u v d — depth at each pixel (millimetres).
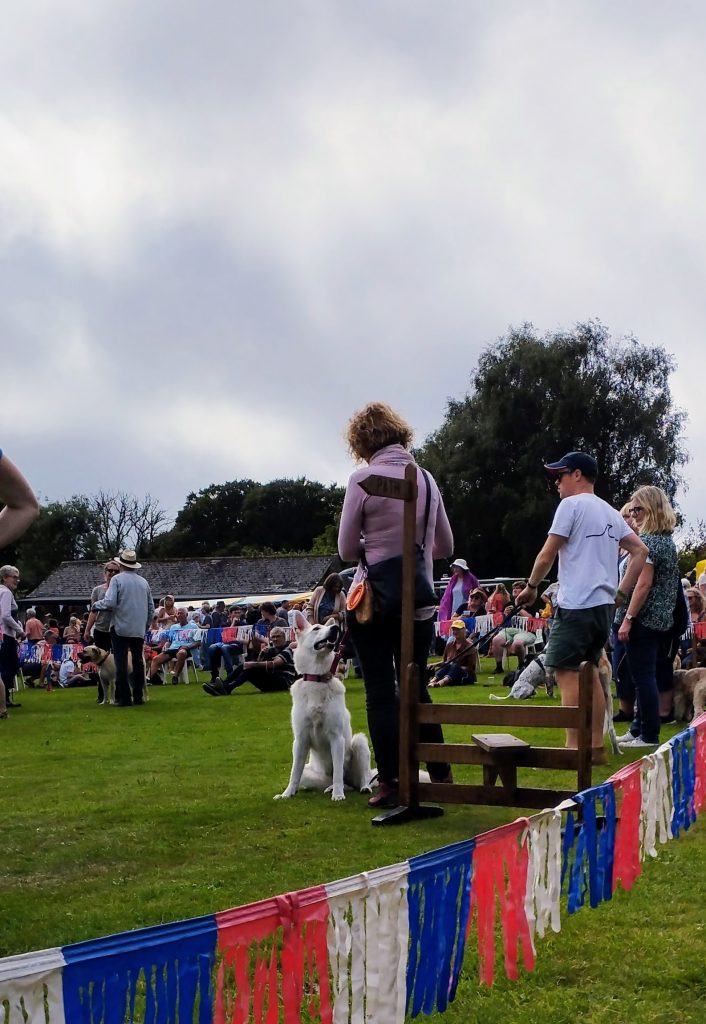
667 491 44719
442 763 5270
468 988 2877
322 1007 2109
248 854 4441
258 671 15508
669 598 7191
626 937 3229
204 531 89875
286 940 2031
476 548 44562
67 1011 1639
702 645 11906
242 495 90312
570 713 4707
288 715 11062
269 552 82938
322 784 6145
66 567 53062
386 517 5375
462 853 2572
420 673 5234
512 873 2811
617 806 3670
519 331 46094
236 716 11148
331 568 50344
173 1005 1795
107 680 14516
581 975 2967
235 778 6555
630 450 44750
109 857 4461
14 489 2748
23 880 4125
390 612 5289
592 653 5875
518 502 42625
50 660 20172
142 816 5258
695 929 3289
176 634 19875
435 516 5559
